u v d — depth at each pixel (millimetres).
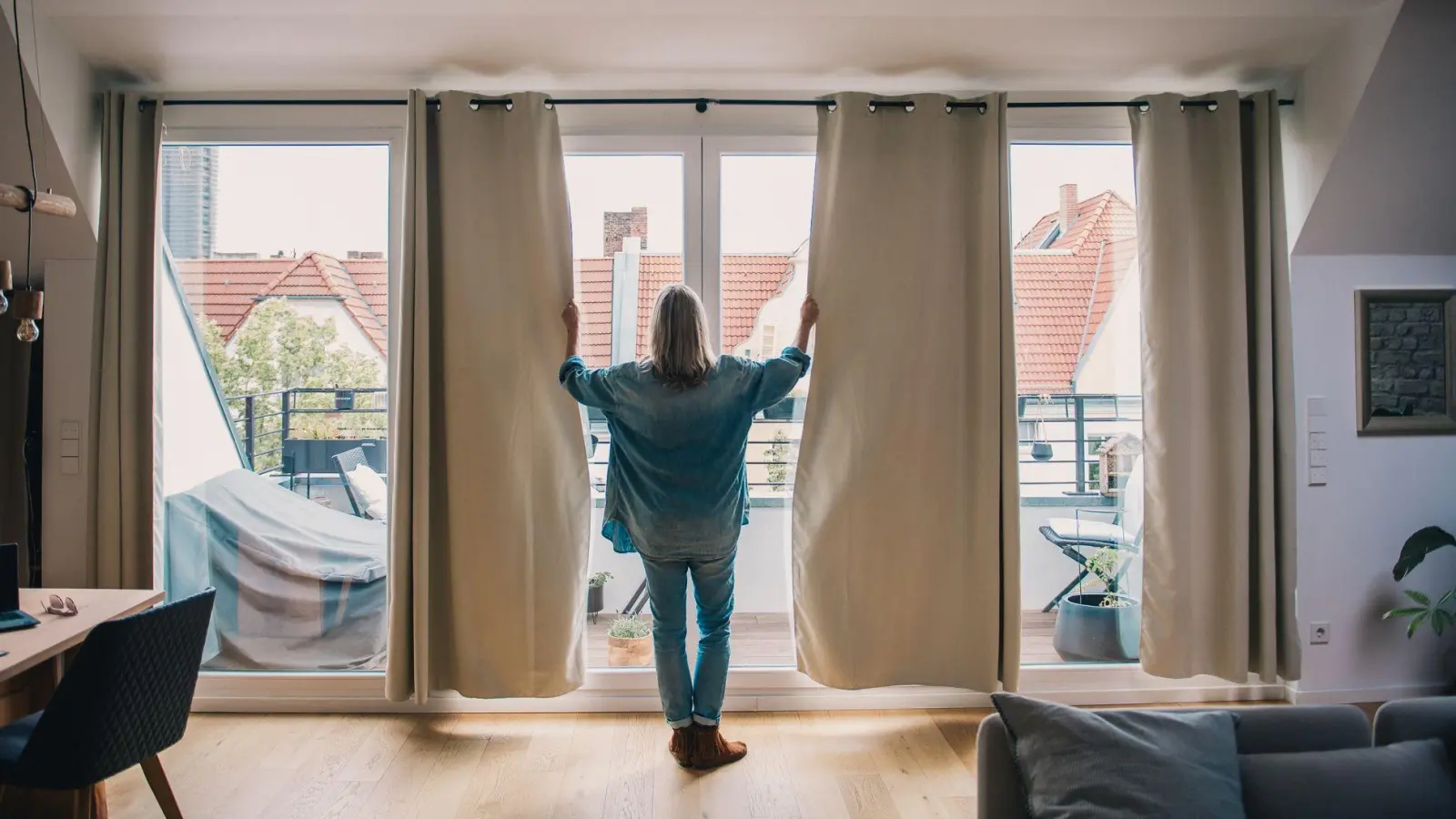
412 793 2455
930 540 2891
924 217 2848
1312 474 3025
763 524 3062
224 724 2902
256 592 3047
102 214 2822
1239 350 2861
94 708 1848
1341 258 3018
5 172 2752
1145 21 2699
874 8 2641
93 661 1828
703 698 2635
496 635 2852
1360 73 2684
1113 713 1548
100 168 2885
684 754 2619
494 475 2820
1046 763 1468
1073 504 3096
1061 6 2641
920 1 2617
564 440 2869
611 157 3016
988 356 2812
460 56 2807
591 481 3045
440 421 2895
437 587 2924
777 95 3002
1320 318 3016
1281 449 2906
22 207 2232
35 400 3031
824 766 2625
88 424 2902
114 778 2518
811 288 2867
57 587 2945
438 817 2324
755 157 3027
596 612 3119
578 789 2484
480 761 2654
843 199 2828
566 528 2875
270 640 3055
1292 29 2742
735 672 3045
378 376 3002
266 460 3029
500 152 2820
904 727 2900
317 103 2902
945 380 2867
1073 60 2869
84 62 2809
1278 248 2879
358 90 2961
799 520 2918
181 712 2090
